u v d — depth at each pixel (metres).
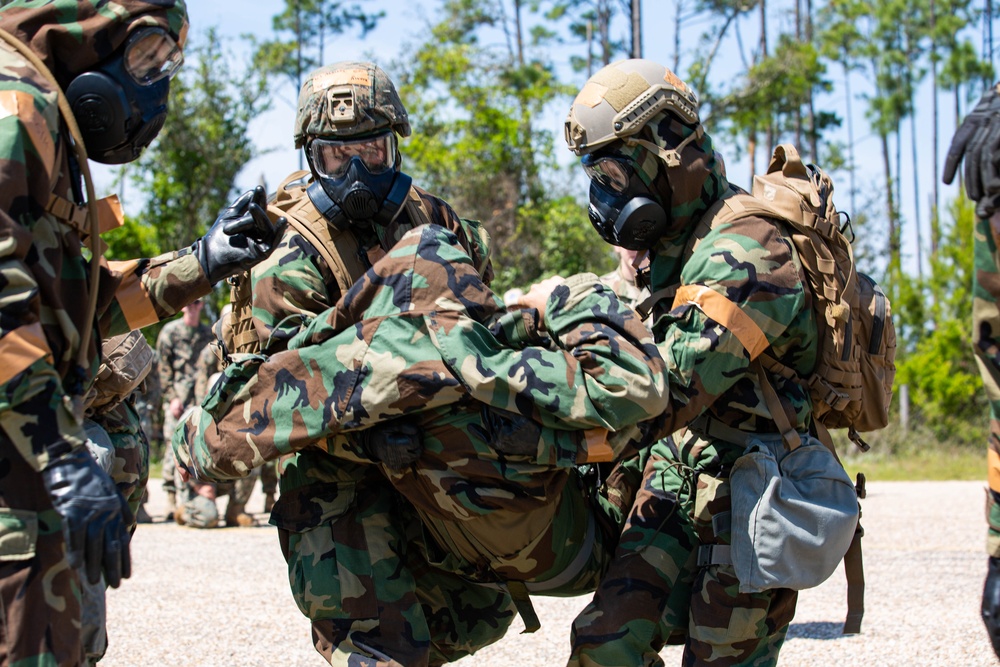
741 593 3.98
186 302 3.75
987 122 3.55
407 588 3.95
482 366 3.52
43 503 3.18
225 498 16.27
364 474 4.01
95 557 2.96
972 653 6.45
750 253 3.86
